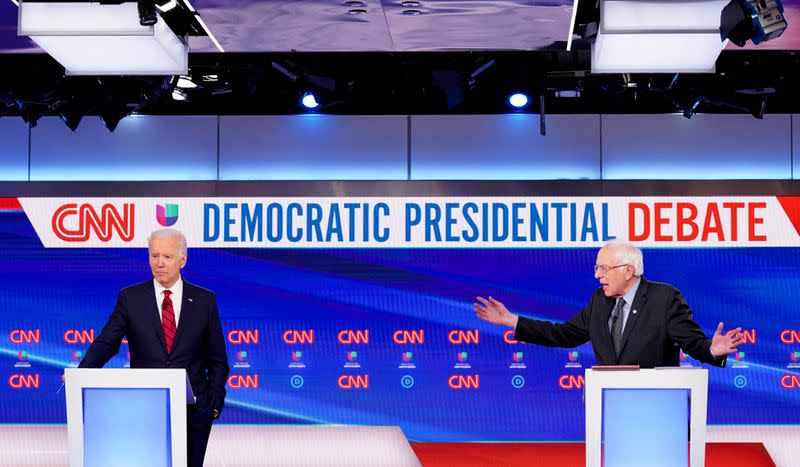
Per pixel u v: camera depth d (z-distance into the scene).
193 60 6.95
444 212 7.36
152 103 7.28
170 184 7.38
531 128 7.62
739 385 7.23
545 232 7.33
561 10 5.55
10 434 7.23
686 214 7.31
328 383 7.30
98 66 5.34
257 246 7.35
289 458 7.25
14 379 7.26
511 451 6.97
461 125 7.64
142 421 3.70
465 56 6.93
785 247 7.28
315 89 7.12
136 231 7.36
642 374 3.55
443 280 7.33
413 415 7.29
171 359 4.41
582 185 7.35
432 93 7.23
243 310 7.33
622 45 4.97
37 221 7.36
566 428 7.25
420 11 5.63
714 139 7.58
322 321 7.33
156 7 4.77
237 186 7.39
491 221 7.34
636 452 3.56
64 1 4.73
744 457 6.77
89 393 3.71
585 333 4.74
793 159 7.57
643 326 4.40
